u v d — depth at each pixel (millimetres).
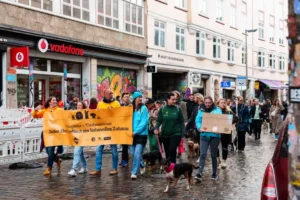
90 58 20531
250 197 7543
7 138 11242
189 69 30141
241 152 14484
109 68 22625
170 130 9219
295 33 2643
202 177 9547
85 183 8812
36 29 17062
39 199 7398
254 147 16219
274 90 49438
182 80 30188
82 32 19766
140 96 9523
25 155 11883
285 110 20188
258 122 19578
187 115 15055
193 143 12969
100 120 9758
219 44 35438
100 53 21000
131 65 24234
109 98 9961
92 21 20578
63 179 9250
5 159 11234
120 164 11227
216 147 9156
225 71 36469
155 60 26172
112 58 21953
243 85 31219
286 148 3953
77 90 20359
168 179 8094
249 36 42094
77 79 20359
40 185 8586
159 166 10242
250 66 42281
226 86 33500
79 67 20438
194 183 8844
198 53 31641
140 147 9375
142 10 25000
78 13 19625
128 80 24344
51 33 17812
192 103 15000
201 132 9125
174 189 8242
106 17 21656
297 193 2660
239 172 10219
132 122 9570
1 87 15773
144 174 9898
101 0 21250
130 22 23797
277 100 19312
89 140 9789
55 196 7609
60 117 9891
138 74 25266
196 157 13031
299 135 2637
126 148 11125
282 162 3938
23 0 16516
